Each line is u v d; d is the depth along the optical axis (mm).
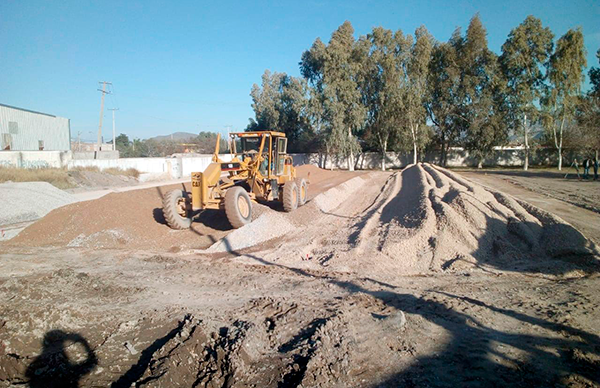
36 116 38438
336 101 42875
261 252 10227
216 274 8156
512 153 50219
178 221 12789
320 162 54156
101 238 11383
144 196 15859
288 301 6293
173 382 4297
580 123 36062
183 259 9477
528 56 39844
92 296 6680
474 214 11328
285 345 4926
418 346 4973
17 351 4992
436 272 8617
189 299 6598
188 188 20375
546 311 6242
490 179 31297
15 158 31984
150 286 7254
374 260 9078
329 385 4109
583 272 8570
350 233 12031
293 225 13617
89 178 30969
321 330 5016
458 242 10086
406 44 42938
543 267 8750
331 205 18344
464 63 43875
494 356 4797
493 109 42781
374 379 4258
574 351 4910
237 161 13508
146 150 80188
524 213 11945
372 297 6598
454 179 26062
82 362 4844
